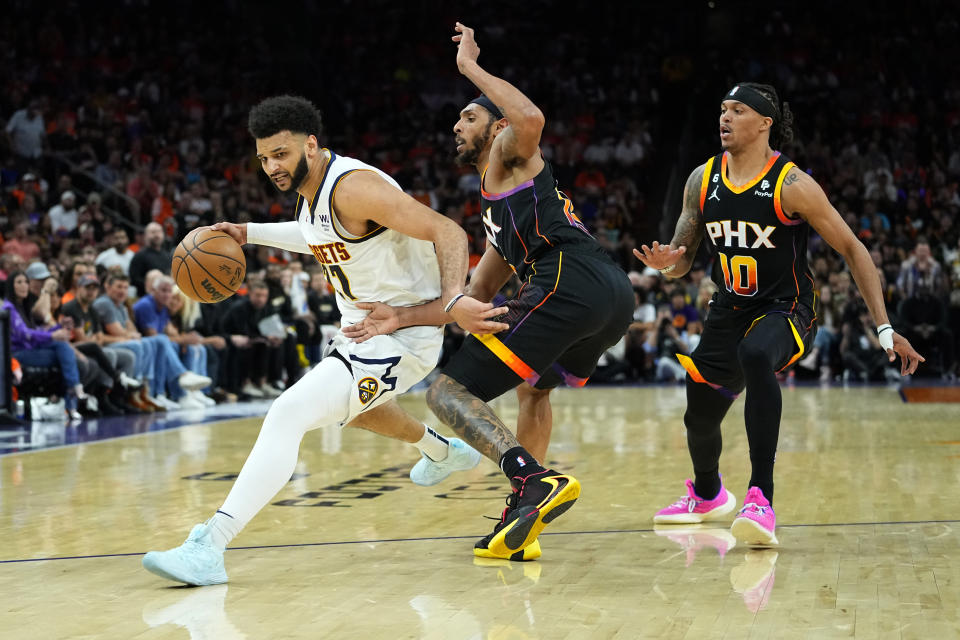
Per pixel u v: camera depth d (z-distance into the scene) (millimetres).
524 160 3818
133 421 9555
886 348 3936
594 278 3787
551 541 4066
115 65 19734
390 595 3221
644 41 22953
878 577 3373
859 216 19344
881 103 21953
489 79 3748
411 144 20578
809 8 23016
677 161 20938
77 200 15664
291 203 17625
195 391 11148
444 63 22641
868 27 22969
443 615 2979
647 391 13500
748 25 22766
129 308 10648
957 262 16562
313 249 3836
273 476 3510
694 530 4277
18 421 9039
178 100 19328
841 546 3877
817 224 4016
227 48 21172
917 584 3273
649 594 3193
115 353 10172
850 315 15297
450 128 20969
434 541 4074
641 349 15680
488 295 4203
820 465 6141
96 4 20734
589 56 22938
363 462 6527
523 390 4242
